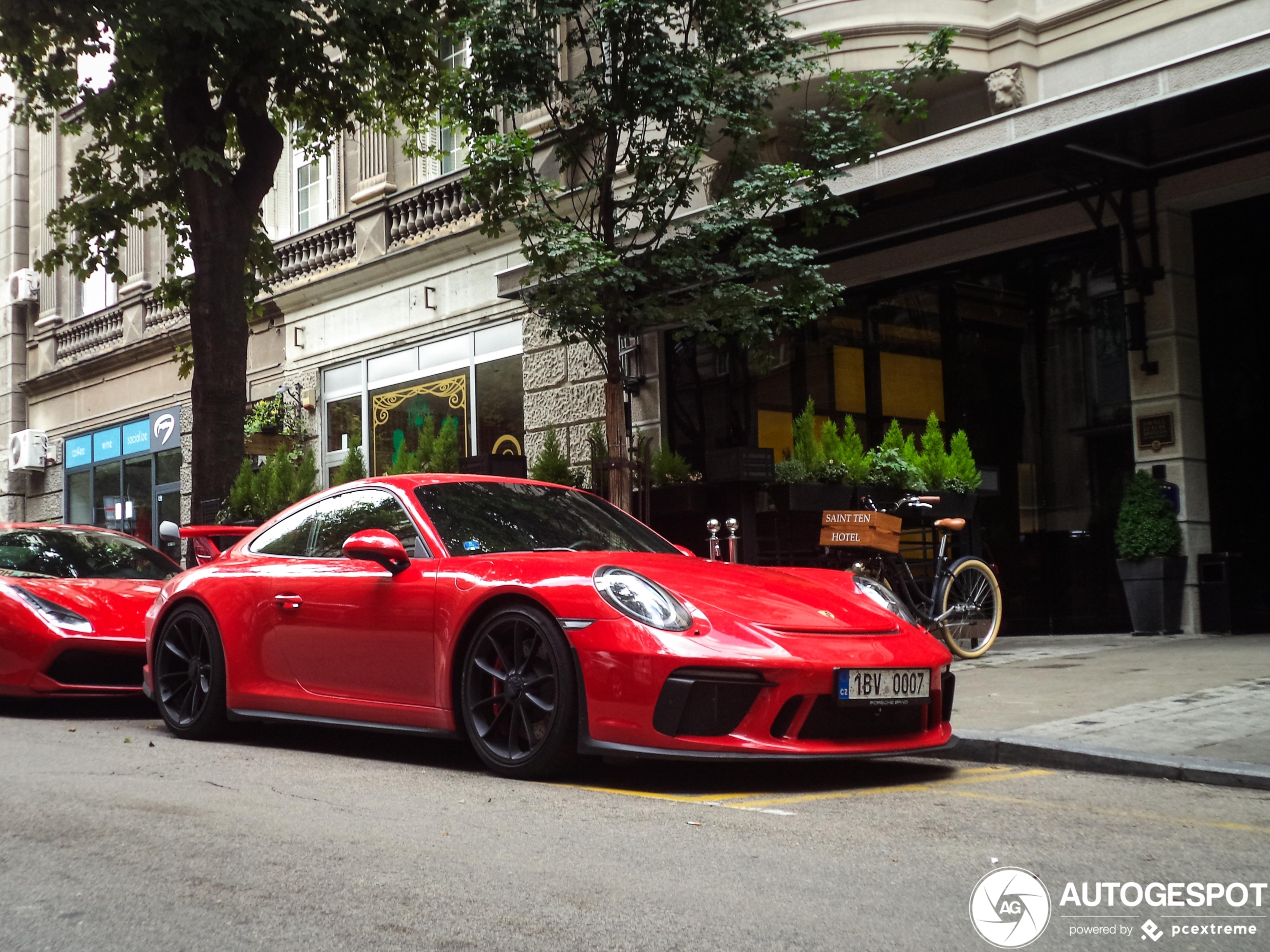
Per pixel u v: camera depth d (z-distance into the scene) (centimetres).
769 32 891
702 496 859
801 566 837
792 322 888
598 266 793
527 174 873
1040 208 973
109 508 2128
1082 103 822
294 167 1780
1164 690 600
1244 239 931
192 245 1051
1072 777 441
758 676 402
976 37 1060
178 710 584
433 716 468
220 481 1016
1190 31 976
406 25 1052
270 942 244
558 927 252
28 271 2364
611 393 879
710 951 237
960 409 1066
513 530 512
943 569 796
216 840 334
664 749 400
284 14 947
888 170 916
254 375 1797
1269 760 425
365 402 1599
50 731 609
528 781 432
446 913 262
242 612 552
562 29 1138
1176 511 926
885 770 460
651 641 405
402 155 1572
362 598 500
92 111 1113
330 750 525
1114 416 986
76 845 330
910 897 274
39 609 675
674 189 866
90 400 2183
